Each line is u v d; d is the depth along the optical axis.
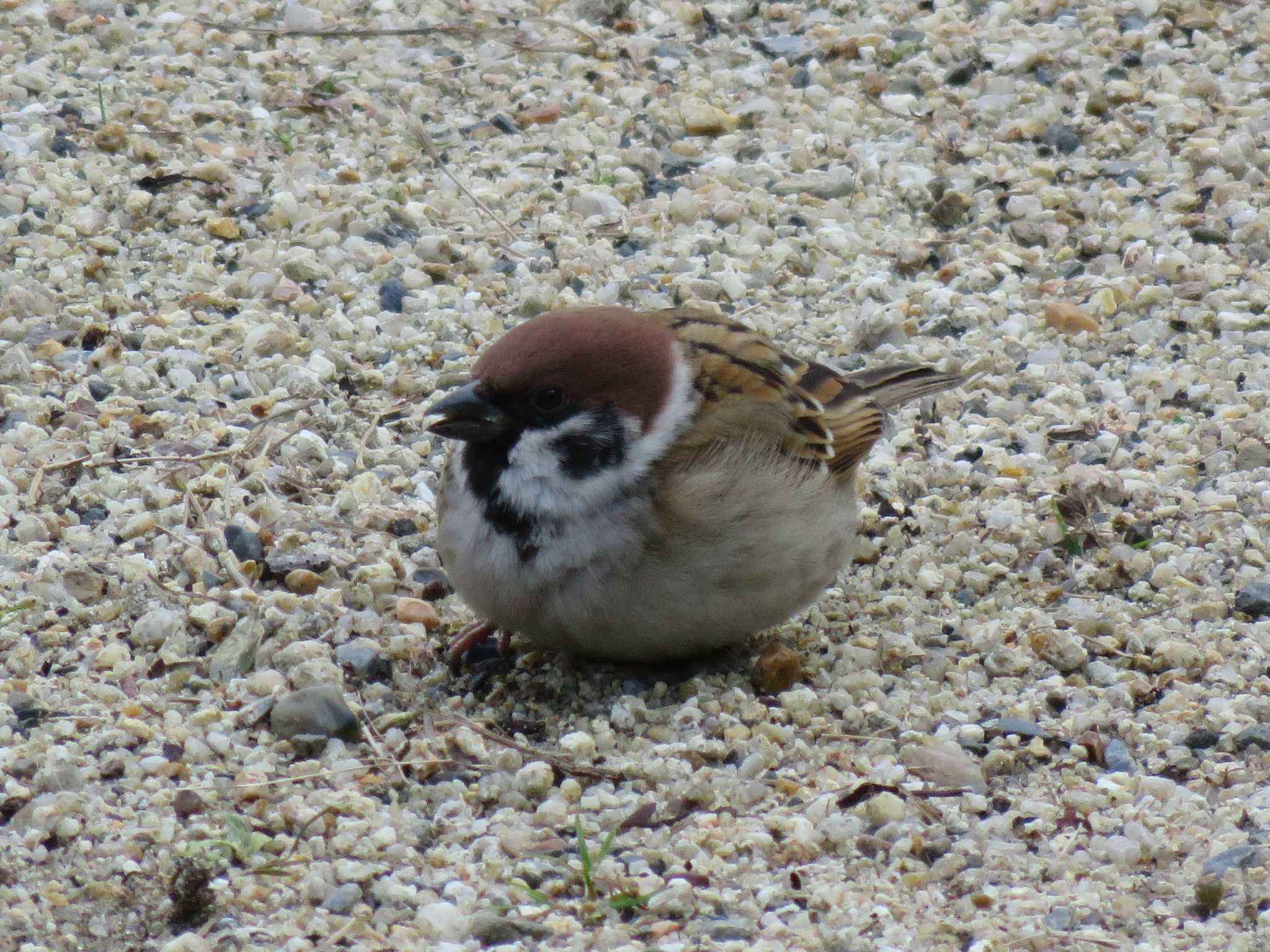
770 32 17.22
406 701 9.59
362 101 15.48
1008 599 10.66
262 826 8.48
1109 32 17.16
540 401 8.80
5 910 7.83
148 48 16.08
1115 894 8.21
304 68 16.11
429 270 13.57
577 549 8.92
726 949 7.73
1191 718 9.55
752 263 14.04
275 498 11.06
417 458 11.72
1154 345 13.35
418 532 11.02
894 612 10.52
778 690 9.65
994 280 14.03
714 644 9.43
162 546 10.58
